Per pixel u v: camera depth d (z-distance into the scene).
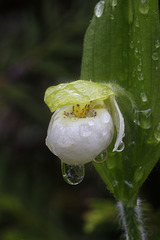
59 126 0.13
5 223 0.21
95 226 0.19
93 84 0.13
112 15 0.14
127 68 0.14
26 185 0.22
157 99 0.14
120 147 0.14
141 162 0.14
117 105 0.13
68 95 0.13
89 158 0.13
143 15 0.13
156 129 0.14
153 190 0.21
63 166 0.13
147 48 0.13
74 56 0.22
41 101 0.22
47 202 0.22
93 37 0.14
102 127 0.13
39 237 0.20
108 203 0.19
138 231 0.14
